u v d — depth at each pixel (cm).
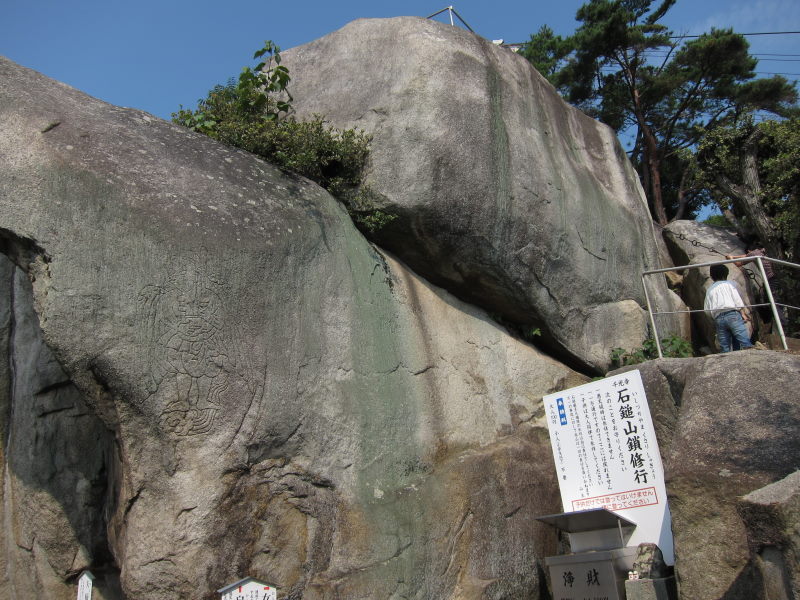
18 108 552
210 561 516
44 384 732
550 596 687
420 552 615
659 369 662
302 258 624
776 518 435
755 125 1196
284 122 724
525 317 848
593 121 1051
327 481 591
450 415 718
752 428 561
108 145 575
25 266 526
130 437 522
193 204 581
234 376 557
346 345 640
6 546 716
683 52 1789
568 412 665
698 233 1245
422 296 764
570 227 873
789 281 1112
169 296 541
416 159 732
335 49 820
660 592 550
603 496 627
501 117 817
